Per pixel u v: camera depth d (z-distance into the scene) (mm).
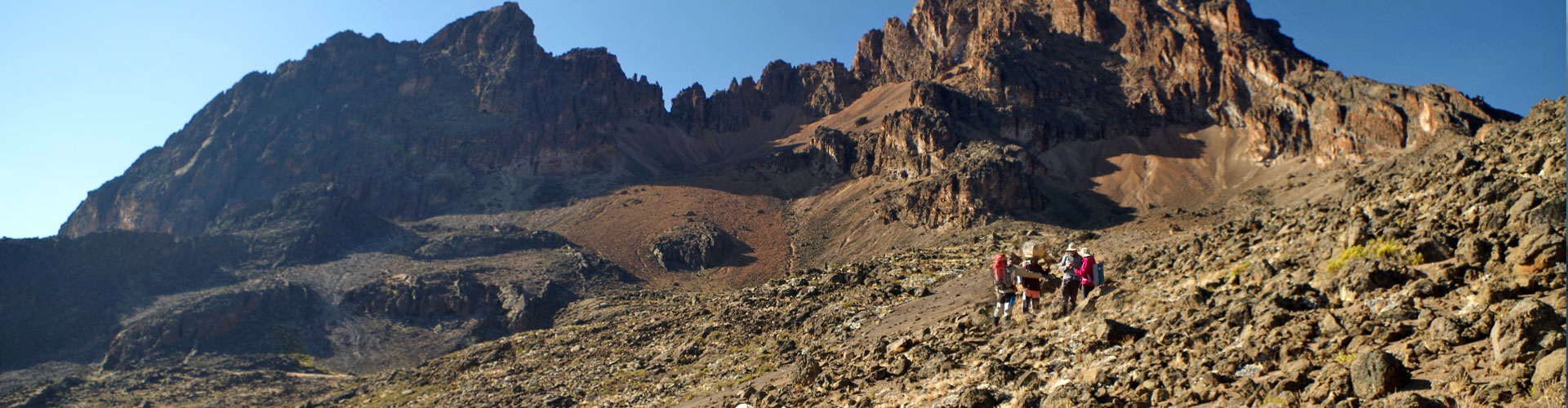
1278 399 12258
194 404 124062
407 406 95562
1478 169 28156
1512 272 14758
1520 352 10375
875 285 66688
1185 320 19609
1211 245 33250
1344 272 18344
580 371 82000
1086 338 20359
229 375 141125
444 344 166875
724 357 61844
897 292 59625
